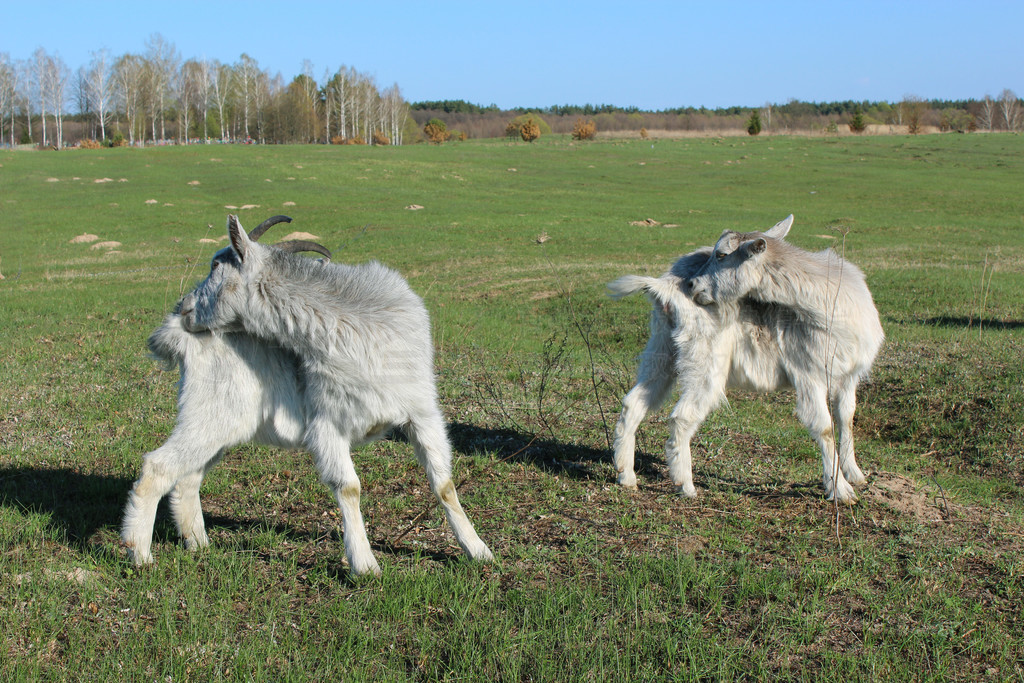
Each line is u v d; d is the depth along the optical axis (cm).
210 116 10956
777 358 573
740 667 370
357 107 11019
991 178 4581
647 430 757
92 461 643
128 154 5547
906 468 662
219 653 376
